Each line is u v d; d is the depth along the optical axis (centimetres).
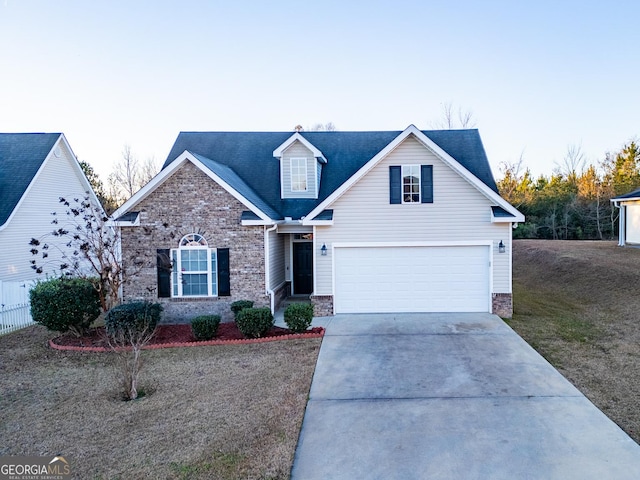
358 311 1424
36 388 832
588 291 1722
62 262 2095
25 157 2066
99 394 794
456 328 1209
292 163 1667
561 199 3756
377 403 723
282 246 1719
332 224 1409
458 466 523
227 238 1385
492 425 631
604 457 538
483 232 1371
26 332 1314
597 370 859
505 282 1370
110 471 525
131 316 1123
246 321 1154
